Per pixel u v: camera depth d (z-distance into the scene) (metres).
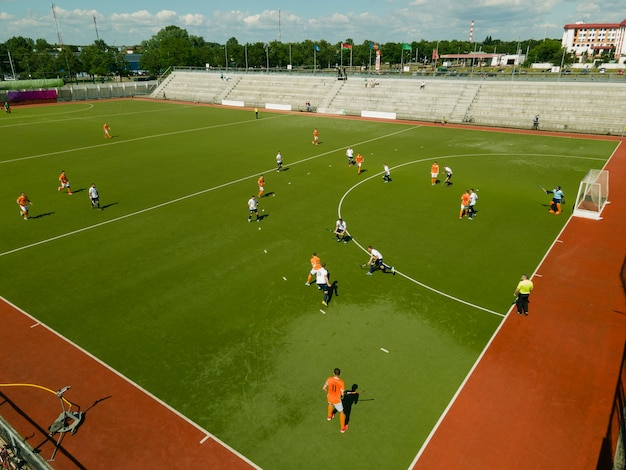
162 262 20.95
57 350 14.88
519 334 15.34
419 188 31.81
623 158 39.78
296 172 36.16
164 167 38.03
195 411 12.27
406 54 162.75
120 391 13.02
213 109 79.12
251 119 66.56
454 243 22.70
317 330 15.75
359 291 18.25
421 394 12.77
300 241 23.09
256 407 12.40
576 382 13.07
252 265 20.56
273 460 10.79
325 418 12.02
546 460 10.63
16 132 55.88
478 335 15.35
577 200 26.22
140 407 12.41
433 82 70.50
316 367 13.92
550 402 12.37
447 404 12.40
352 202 29.00
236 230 24.58
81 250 22.31
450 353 14.48
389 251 21.86
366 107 71.62
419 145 46.66
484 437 11.31
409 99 69.69
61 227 25.27
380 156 41.75
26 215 26.56
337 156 41.81
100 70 133.62
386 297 17.80
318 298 17.81
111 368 13.98
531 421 11.76
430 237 23.47
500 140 48.78
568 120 54.94
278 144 47.56
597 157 40.34
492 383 13.13
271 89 86.25
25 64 135.00
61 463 10.73
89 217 26.73
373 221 25.73
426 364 13.99
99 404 12.53
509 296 17.78
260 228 24.84
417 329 15.74
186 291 18.39
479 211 27.20
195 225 25.36
